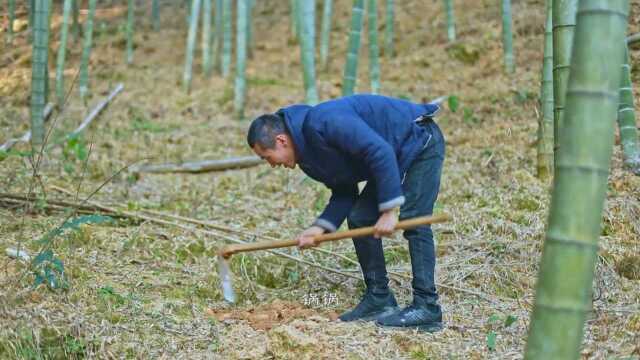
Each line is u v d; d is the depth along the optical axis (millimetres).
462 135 8016
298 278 4805
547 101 6363
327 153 3660
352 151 3562
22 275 4203
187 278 4719
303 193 6641
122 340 3812
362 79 10648
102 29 13156
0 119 9219
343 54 11844
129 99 10398
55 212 5746
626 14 2314
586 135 2271
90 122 9086
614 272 4711
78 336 3822
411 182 3879
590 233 2287
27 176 6633
